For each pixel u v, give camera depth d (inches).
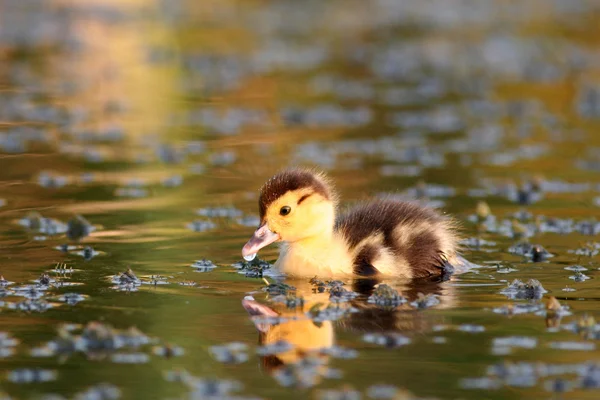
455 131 881.5
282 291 433.1
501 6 1726.1
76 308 398.6
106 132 856.3
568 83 1111.0
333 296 423.8
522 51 1291.8
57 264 470.9
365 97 1041.5
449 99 1031.6
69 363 336.2
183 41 1342.3
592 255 497.7
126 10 1577.3
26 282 437.1
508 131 881.5
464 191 661.3
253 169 727.7
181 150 788.0
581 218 583.5
